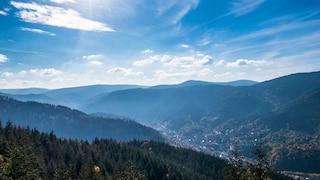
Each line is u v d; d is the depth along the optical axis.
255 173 34.38
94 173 123.31
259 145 35.72
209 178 188.25
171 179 170.88
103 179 126.81
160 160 195.38
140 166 178.50
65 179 96.12
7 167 45.09
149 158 194.38
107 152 197.62
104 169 158.00
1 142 126.19
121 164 171.62
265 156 34.62
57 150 173.62
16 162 46.47
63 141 199.50
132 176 94.38
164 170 179.62
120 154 197.00
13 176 44.97
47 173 121.38
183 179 173.50
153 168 180.25
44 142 183.75
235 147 39.44
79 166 154.62
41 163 121.94
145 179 149.50
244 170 35.94
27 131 188.50
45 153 161.88
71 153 173.12
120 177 99.88
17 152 48.78
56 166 131.38
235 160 37.50
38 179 50.19
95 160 173.38
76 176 132.12
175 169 185.88
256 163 34.62
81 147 197.62
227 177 36.62
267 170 34.12
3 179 43.19
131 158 193.75
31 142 163.88
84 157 169.12
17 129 182.88
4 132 168.62
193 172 194.75
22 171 46.56
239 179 35.28
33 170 49.06
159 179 173.75
